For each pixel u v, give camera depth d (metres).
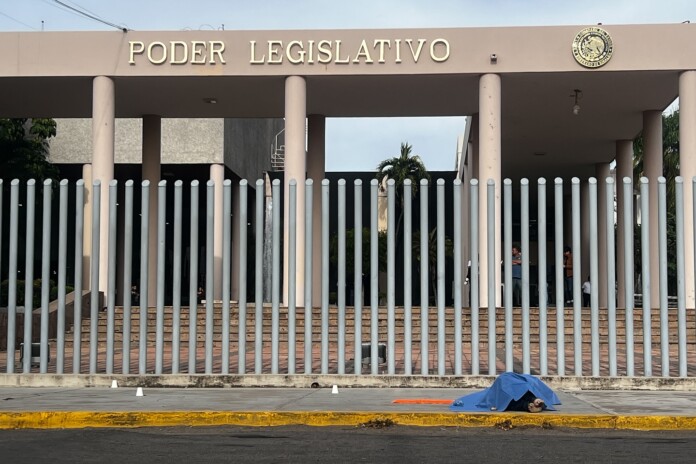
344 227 12.27
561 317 12.10
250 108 26.11
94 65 22.31
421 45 21.80
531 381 10.08
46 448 7.89
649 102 24.59
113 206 12.61
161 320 12.45
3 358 16.53
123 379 12.36
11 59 22.45
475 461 7.22
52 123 30.14
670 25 21.34
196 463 7.13
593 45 21.38
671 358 16.03
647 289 12.00
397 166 41.62
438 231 12.27
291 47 22.00
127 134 32.50
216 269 30.86
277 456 7.46
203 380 12.26
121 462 7.18
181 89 23.72
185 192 34.81
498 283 18.06
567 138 29.45
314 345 18.02
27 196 12.66
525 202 12.20
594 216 12.04
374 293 12.26
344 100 24.72
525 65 21.56
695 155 21.11
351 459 7.31
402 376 12.14
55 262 31.00
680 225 12.05
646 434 8.80
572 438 8.52
